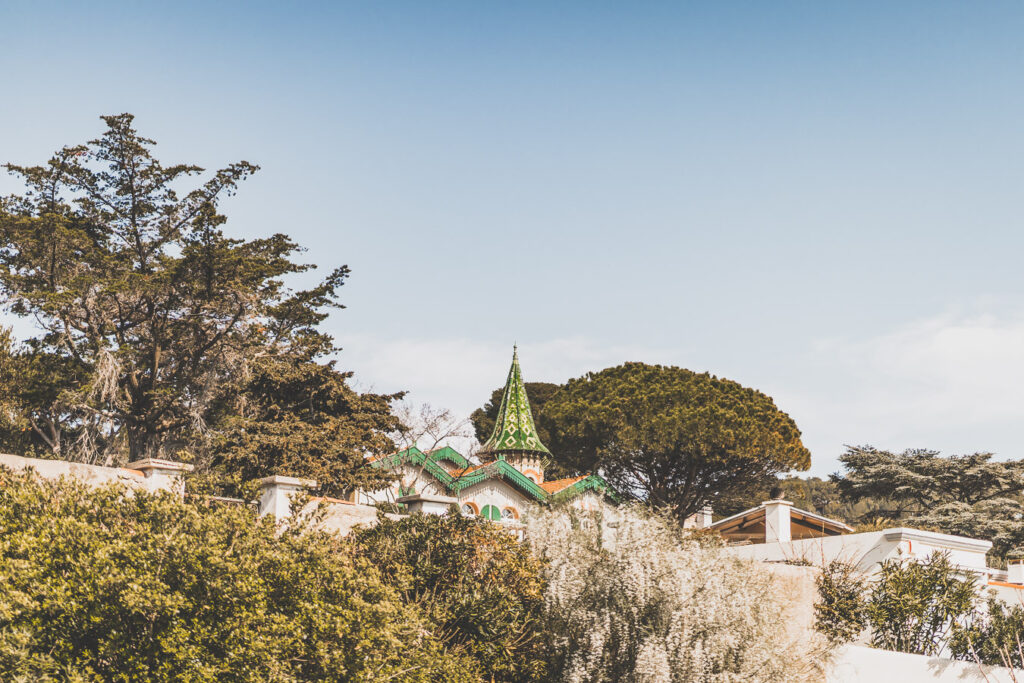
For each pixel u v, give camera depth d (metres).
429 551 15.46
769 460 47.12
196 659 9.52
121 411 38.56
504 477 39.03
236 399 39.53
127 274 36.94
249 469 31.47
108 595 9.42
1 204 37.84
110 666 9.46
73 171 38.53
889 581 21.50
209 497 13.04
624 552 16.41
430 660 12.06
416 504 18.14
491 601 15.05
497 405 66.31
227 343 40.50
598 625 15.54
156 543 10.30
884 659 19.75
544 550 16.91
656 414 47.34
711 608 15.80
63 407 38.53
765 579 17.62
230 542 11.48
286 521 13.46
